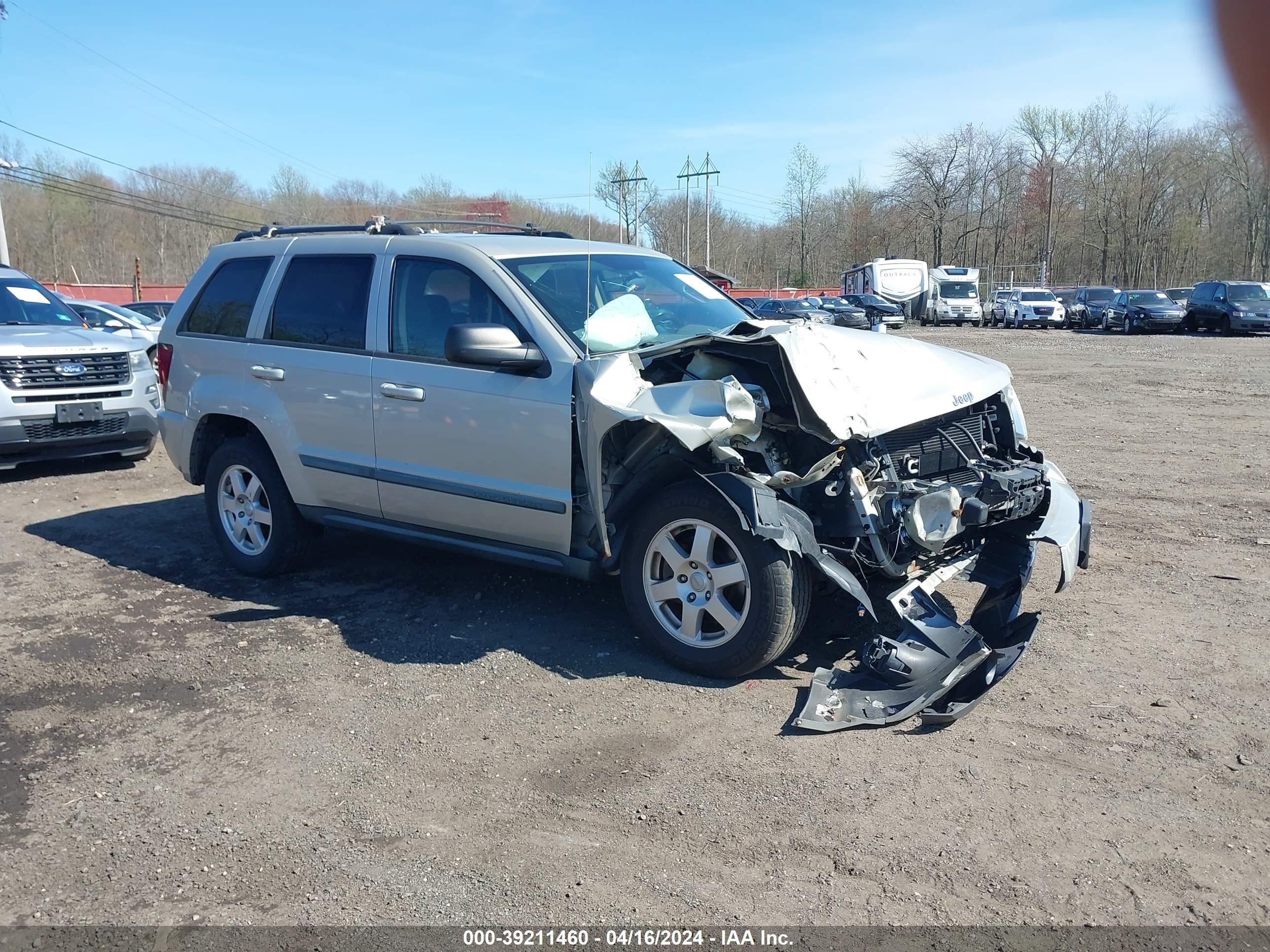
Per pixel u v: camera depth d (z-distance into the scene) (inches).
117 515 294.2
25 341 333.4
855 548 162.7
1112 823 122.1
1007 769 135.7
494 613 201.9
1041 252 2630.4
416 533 202.2
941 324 1782.7
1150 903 106.8
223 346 229.0
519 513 181.3
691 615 167.3
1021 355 904.9
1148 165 2311.8
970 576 182.5
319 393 208.7
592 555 179.2
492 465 182.9
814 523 166.7
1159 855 115.2
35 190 2190.0
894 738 145.5
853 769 136.9
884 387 169.9
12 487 334.3
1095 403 519.5
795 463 170.6
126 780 140.4
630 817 126.8
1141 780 132.0
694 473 169.0
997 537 184.5
